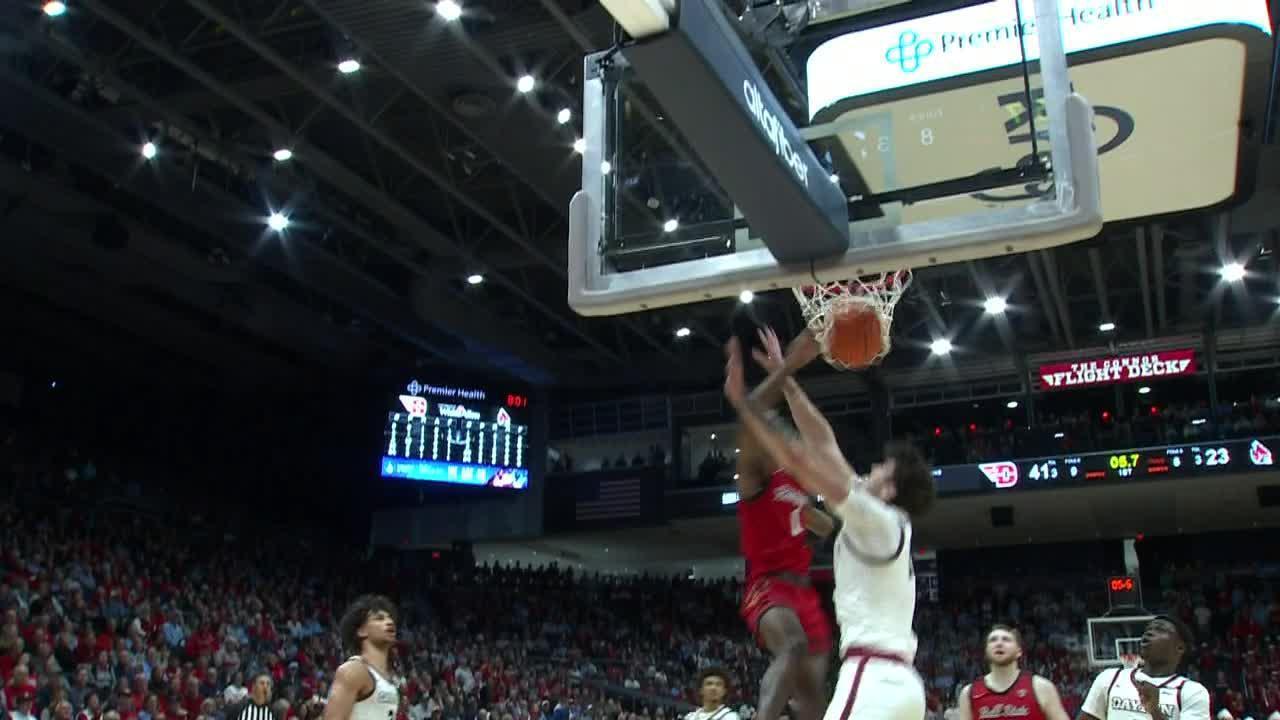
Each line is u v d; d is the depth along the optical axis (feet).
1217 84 24.08
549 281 97.55
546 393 116.26
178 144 76.64
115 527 87.97
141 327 101.14
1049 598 111.24
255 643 73.67
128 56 66.49
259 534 106.42
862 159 17.84
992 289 88.17
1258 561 110.93
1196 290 91.76
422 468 99.96
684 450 108.47
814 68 18.81
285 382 113.60
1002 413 111.65
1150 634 21.67
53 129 70.85
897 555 11.86
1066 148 15.37
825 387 108.78
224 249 88.94
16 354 107.24
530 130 70.49
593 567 131.95
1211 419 93.81
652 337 103.76
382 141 71.67
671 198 17.26
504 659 94.07
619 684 93.61
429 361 109.09
